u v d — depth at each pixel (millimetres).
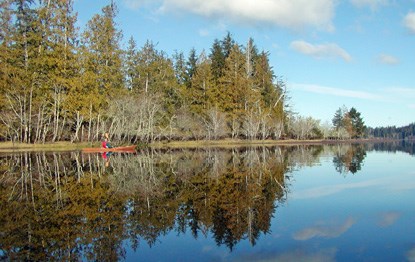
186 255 5562
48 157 23359
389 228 6812
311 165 19359
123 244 6121
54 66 33344
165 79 50594
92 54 36344
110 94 37812
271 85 56594
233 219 7719
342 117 91688
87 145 33188
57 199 9906
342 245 5859
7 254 5602
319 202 9328
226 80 52062
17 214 8164
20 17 32031
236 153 29453
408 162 21625
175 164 19859
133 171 16516
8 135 33031
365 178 13945
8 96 29547
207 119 48469
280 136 60000
